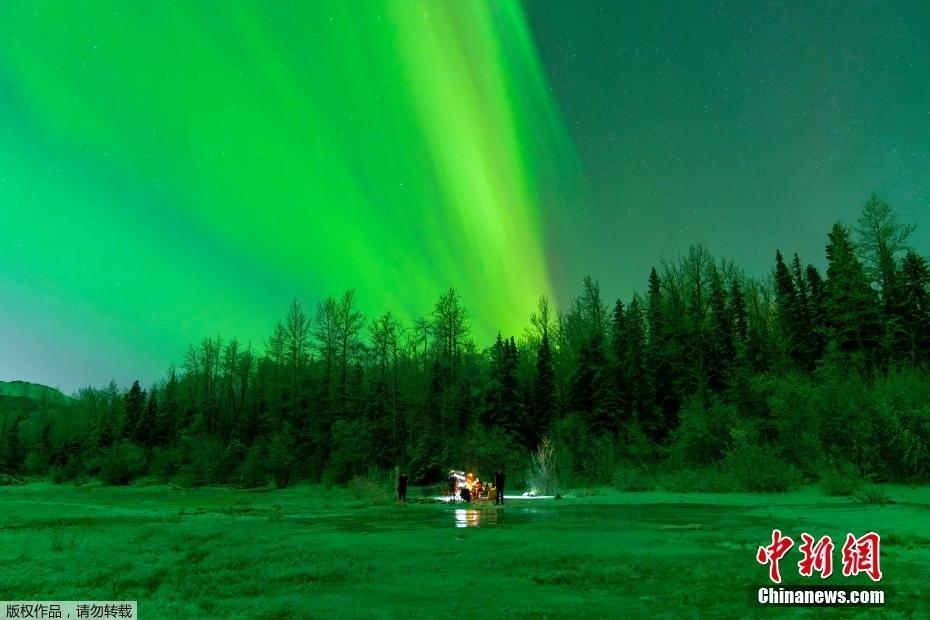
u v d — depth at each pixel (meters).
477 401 57.59
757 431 36.25
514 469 44.19
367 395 60.91
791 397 35.91
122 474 63.94
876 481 29.34
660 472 39.34
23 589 8.73
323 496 37.94
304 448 56.91
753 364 49.12
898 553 10.77
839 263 52.94
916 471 28.25
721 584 8.46
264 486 52.94
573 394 52.91
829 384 35.06
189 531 16.66
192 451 60.66
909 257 49.81
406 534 15.20
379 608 7.31
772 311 68.00
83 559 11.45
